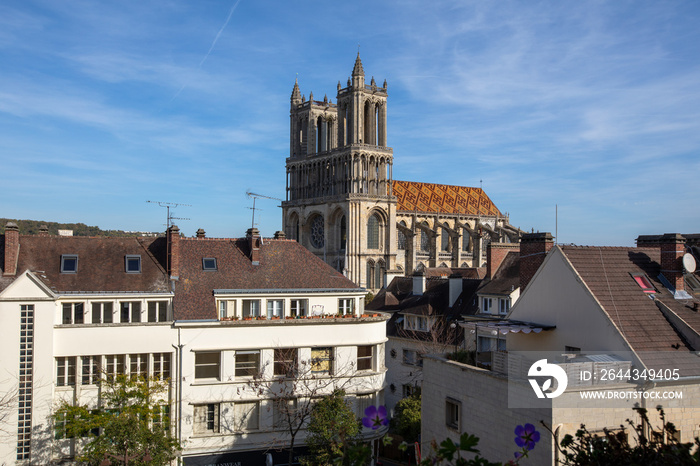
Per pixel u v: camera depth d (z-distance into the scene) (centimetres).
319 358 4647
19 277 4022
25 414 3994
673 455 1320
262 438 4369
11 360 3984
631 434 2372
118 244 4784
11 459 3941
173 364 4291
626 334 2691
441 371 3006
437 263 15712
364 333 4716
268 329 4488
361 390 4678
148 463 3669
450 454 1131
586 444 1527
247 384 4375
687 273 3145
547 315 3130
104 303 4312
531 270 4241
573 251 3131
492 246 5862
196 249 4962
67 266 4472
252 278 4869
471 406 2753
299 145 16375
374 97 14850
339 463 1263
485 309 5466
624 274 3070
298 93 16475
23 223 11712
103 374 4125
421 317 6081
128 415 3828
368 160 14688
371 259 14362
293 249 5275
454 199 17500
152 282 4525
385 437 1309
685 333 2739
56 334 4106
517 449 2419
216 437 4294
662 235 3284
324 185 15275
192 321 4319
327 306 4922
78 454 4044
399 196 16238
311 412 4128
